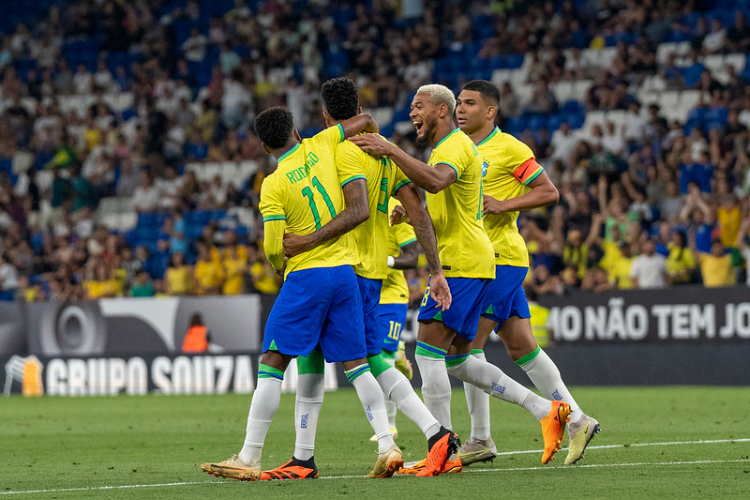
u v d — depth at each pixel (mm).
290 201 21062
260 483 20469
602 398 45719
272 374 21344
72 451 29391
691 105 73000
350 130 21562
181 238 70938
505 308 23953
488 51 81875
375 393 21078
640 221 60844
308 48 84938
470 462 23609
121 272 68438
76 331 59000
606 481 19766
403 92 82125
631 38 78250
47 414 44031
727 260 55719
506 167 24500
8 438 33594
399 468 20875
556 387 24016
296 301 20969
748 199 58656
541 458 24609
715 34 75500
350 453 27531
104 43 93375
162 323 57844
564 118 74500
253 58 86375
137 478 22422
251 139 81625
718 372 50844
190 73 88750
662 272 55125
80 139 86500
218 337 57125
